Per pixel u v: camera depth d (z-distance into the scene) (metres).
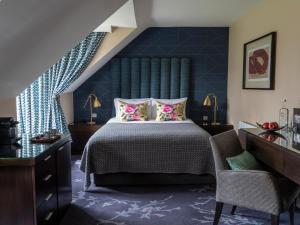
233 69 5.31
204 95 5.73
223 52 5.65
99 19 2.86
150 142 3.51
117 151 3.50
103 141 3.50
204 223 2.65
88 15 2.55
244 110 4.70
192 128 4.04
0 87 2.54
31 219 2.00
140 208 2.98
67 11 2.12
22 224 2.00
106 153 3.49
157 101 5.26
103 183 3.62
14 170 1.96
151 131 3.75
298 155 2.06
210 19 4.99
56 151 2.51
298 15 3.02
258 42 4.05
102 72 5.68
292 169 2.12
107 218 2.76
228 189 2.36
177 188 3.55
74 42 2.90
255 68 4.17
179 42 5.62
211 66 5.67
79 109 5.75
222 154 2.49
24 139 2.58
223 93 5.73
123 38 4.77
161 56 5.64
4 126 2.33
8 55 2.06
